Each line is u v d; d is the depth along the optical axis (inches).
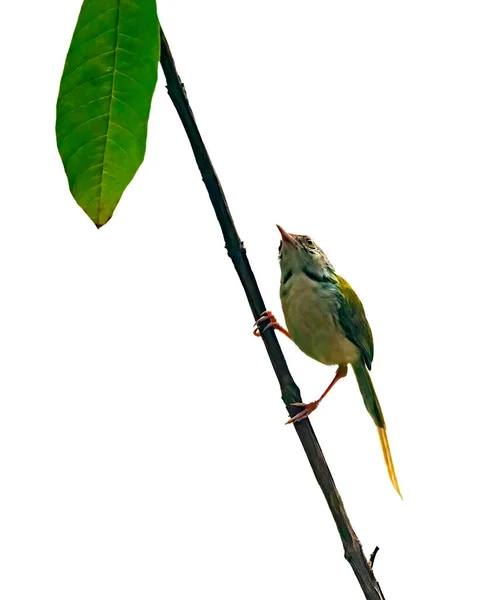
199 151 237.5
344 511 256.7
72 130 163.2
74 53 162.2
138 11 162.4
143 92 163.3
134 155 163.5
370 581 250.4
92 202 163.8
